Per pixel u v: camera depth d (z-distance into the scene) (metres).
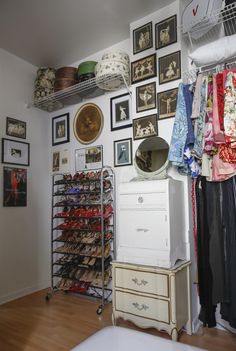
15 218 2.69
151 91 2.23
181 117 1.87
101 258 2.38
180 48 2.09
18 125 2.81
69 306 2.38
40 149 3.03
